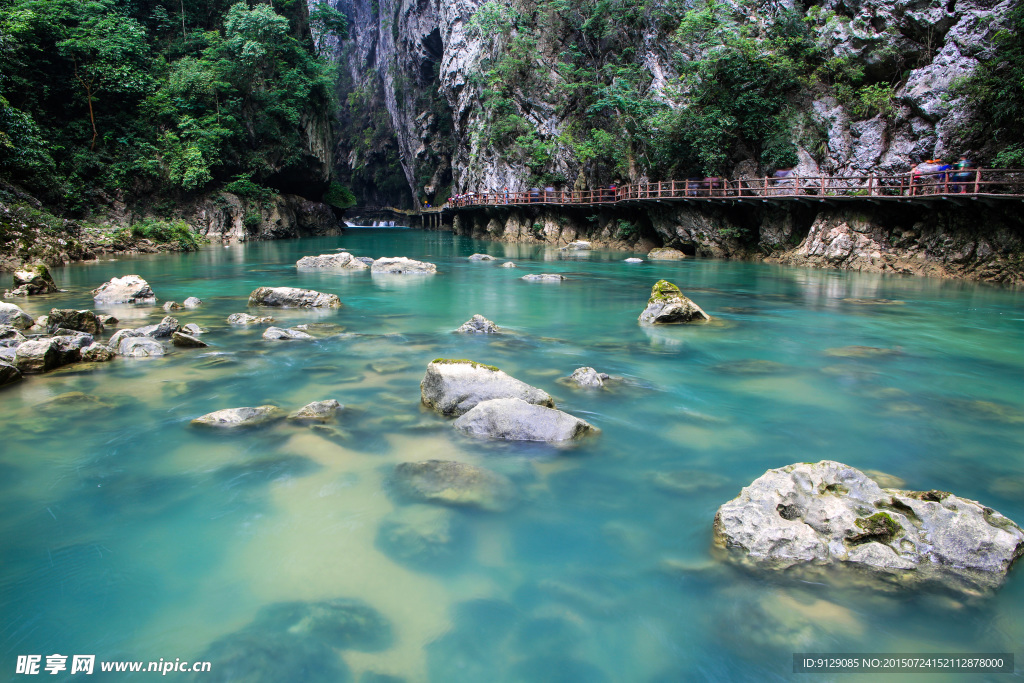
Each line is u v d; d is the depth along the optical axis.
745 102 25.44
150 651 2.66
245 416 5.36
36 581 3.14
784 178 23.50
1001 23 20.09
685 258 25.31
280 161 36.91
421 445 4.88
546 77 39.91
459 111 50.03
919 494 3.65
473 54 46.22
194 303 11.59
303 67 38.28
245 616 2.90
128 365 7.25
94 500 3.96
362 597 3.05
